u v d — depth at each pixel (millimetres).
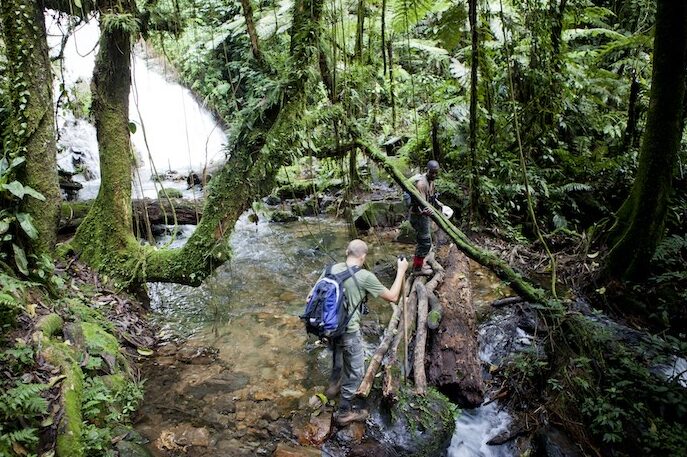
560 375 3846
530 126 7133
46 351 3188
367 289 3381
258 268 6340
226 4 7254
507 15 6719
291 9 4762
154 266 4691
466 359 4098
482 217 7211
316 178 8938
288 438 3369
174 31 4832
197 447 3240
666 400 3594
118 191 4793
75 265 4730
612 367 4043
